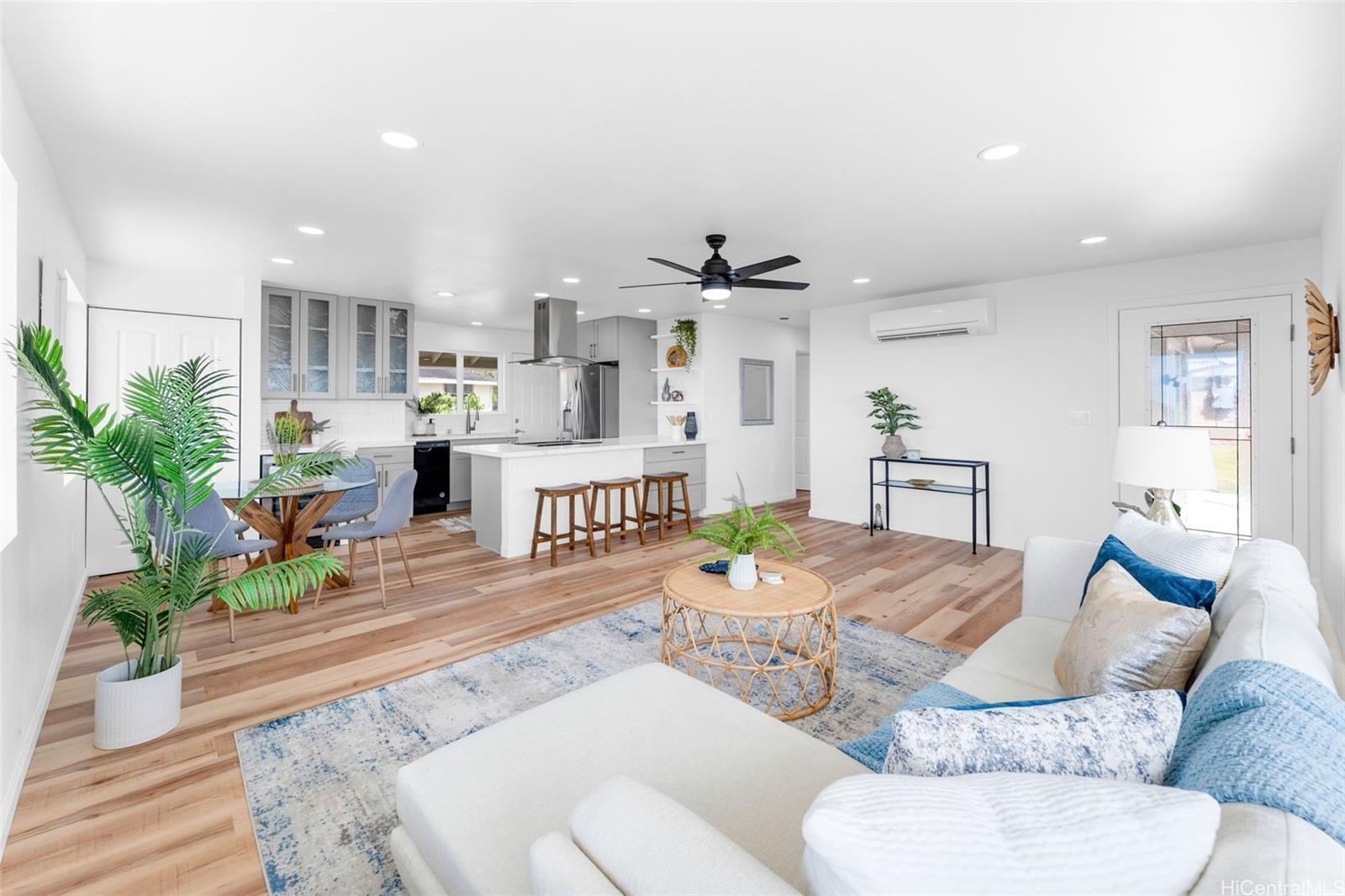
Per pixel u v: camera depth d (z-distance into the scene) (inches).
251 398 189.8
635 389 282.0
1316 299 103.0
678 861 30.3
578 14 66.2
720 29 68.8
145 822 68.5
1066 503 186.7
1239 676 37.2
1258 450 154.8
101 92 81.4
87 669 108.8
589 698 62.3
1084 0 63.6
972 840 24.9
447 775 49.4
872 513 222.8
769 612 85.7
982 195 119.6
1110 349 177.3
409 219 133.6
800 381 331.3
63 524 118.7
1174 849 24.1
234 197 119.5
